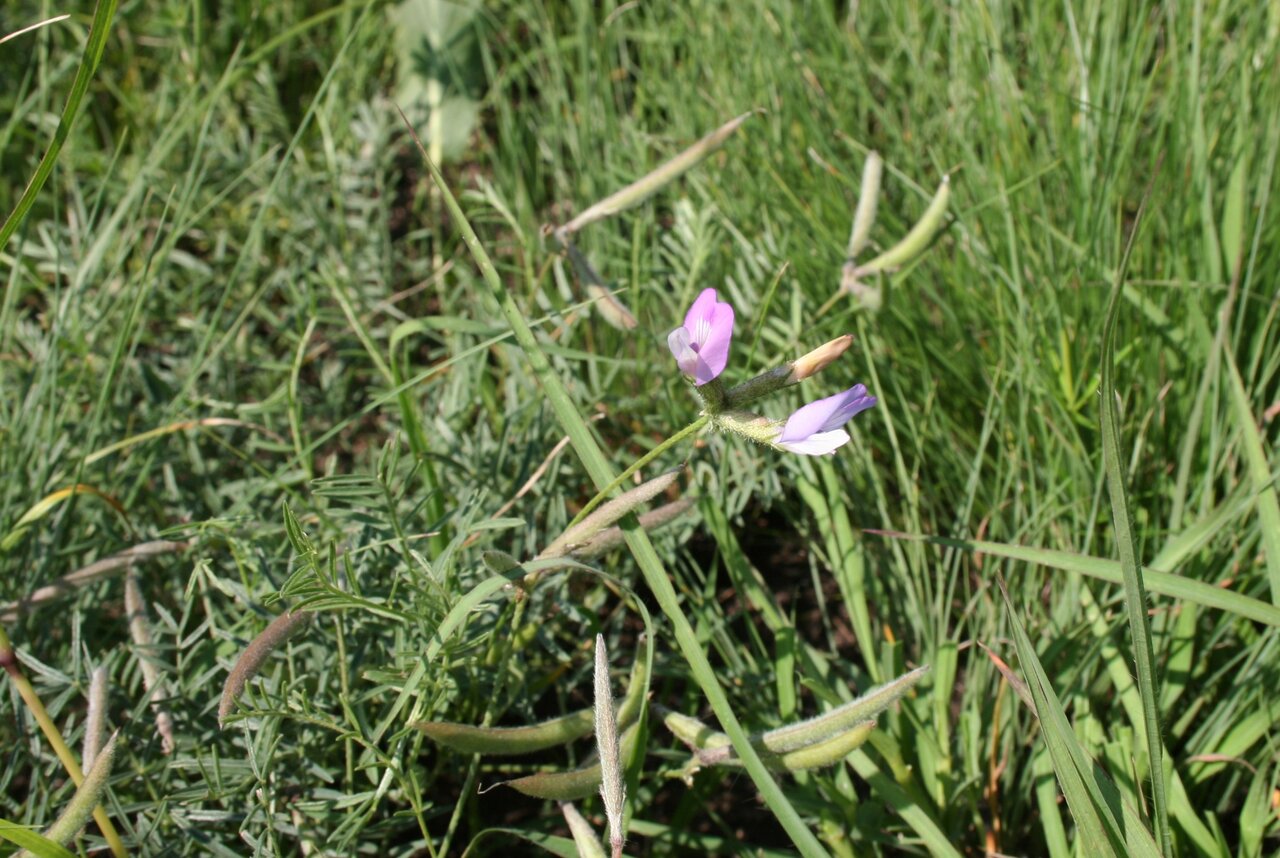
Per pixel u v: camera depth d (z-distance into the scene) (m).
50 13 0.64
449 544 0.47
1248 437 0.48
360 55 0.66
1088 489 0.51
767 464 0.51
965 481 0.52
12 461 0.51
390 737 0.46
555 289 0.57
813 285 0.56
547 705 0.51
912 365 0.54
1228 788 0.47
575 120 0.63
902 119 0.63
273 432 0.53
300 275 0.58
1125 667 0.47
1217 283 0.52
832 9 0.64
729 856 0.48
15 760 0.45
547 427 0.52
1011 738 0.48
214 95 0.55
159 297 0.57
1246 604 0.45
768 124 0.59
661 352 0.55
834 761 0.44
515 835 0.48
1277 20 0.57
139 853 0.46
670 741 0.50
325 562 0.48
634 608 0.51
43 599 0.47
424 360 0.58
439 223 0.63
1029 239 0.54
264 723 0.44
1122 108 0.55
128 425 0.53
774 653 0.52
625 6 0.63
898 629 0.51
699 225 0.53
